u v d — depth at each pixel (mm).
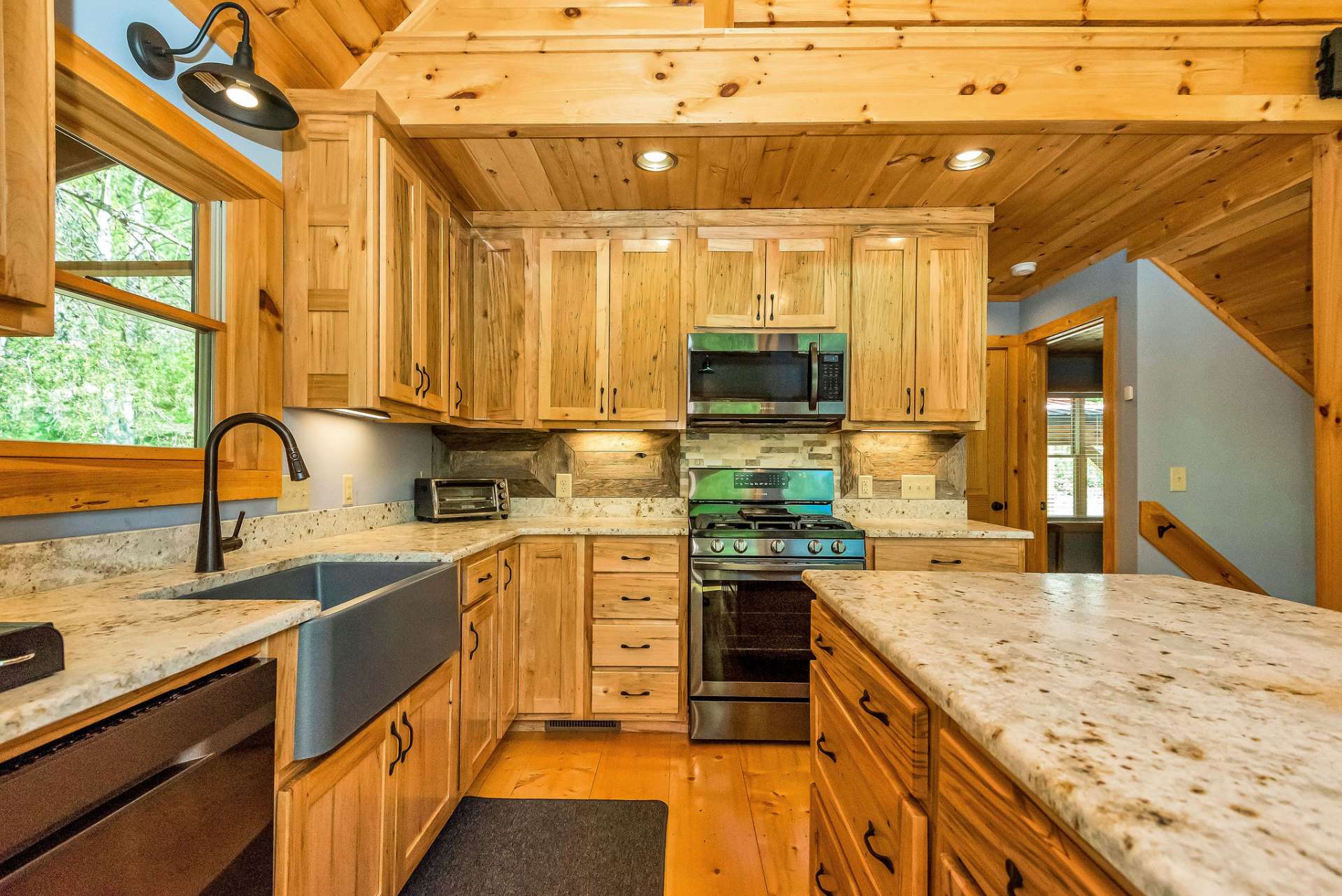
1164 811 401
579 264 2547
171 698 758
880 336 2502
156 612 933
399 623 1307
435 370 2129
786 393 2508
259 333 1677
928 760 746
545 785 2010
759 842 1714
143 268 1450
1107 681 648
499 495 2719
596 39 1781
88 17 1232
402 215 1867
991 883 583
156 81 1381
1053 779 447
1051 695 608
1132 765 464
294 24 1657
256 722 898
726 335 2469
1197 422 2783
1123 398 2885
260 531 1695
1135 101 1736
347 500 2137
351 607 1118
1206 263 2566
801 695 2312
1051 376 4617
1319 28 1722
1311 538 2742
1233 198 2184
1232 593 1082
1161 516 2754
